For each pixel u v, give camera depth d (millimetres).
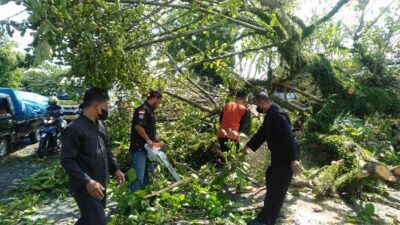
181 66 7250
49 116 9969
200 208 5180
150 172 5457
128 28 5527
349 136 7238
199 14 6488
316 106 8023
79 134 3309
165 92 7441
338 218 4879
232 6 3857
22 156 9969
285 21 6121
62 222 4910
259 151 7008
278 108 4441
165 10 5984
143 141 5188
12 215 5152
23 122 10875
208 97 8062
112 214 5055
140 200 4840
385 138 7957
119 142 6762
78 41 4758
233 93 7914
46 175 6875
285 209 5129
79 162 3359
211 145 7219
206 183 5676
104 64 5160
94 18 4699
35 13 3029
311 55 7473
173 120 8172
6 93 10672
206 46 7406
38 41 3547
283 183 4367
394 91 8273
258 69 8328
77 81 5477
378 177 5395
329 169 5941
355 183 5566
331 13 6988
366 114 7781
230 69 7582
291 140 4289
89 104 3445
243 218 4805
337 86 7500
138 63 6316
